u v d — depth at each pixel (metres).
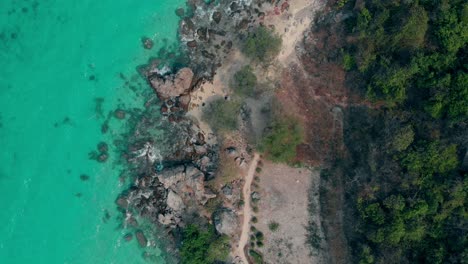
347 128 45.16
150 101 47.84
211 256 45.69
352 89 44.59
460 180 39.25
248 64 46.78
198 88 47.28
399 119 41.75
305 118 46.12
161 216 46.81
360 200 42.41
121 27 48.56
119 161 48.16
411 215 40.44
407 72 40.44
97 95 48.47
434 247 40.59
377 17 41.12
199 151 47.06
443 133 40.16
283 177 46.53
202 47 47.50
